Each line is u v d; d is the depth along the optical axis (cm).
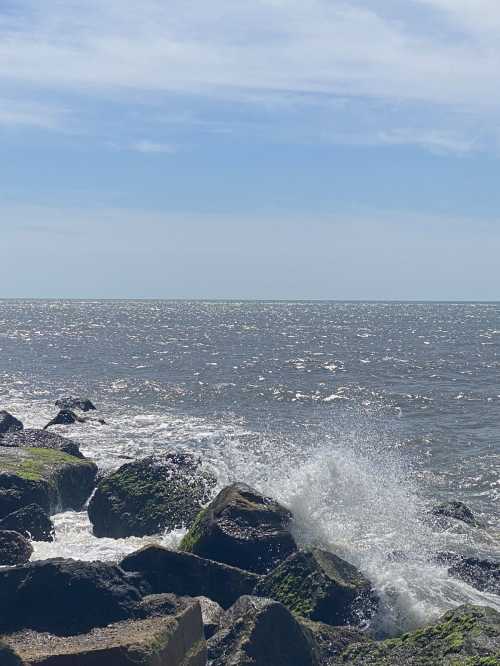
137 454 2842
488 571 1600
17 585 1186
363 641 1262
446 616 1229
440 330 12569
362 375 6044
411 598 1420
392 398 4756
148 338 10044
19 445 2477
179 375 5859
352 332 11912
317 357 7544
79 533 1927
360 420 3988
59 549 1703
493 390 5138
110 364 6575
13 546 1556
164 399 4641
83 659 1030
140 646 1057
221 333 11388
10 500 1934
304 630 1202
